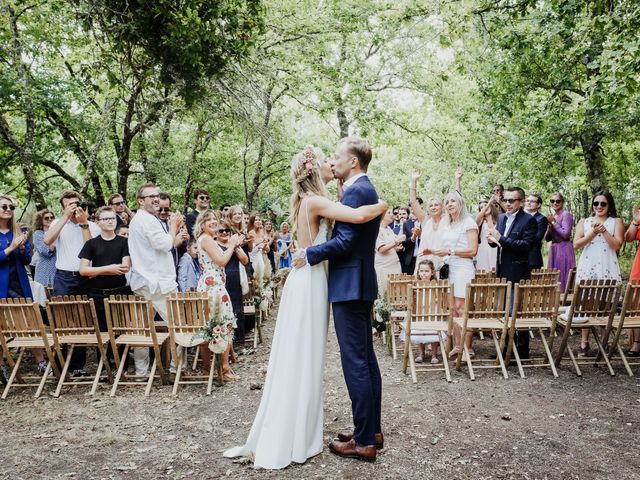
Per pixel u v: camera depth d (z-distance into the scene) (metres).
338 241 3.26
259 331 7.52
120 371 5.31
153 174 14.91
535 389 5.09
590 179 11.50
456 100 17.89
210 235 5.47
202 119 10.28
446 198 6.21
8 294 5.84
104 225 5.71
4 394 5.13
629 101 8.59
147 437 4.07
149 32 7.12
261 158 18.03
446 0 9.35
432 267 6.42
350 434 3.79
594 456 3.59
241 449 3.65
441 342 5.75
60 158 14.80
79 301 5.20
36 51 10.96
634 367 5.79
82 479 3.39
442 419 4.30
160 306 5.71
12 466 3.61
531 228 6.00
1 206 5.77
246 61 8.93
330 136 21.56
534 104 11.28
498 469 3.40
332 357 6.56
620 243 6.26
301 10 13.77
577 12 7.48
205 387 5.35
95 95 12.41
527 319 5.62
